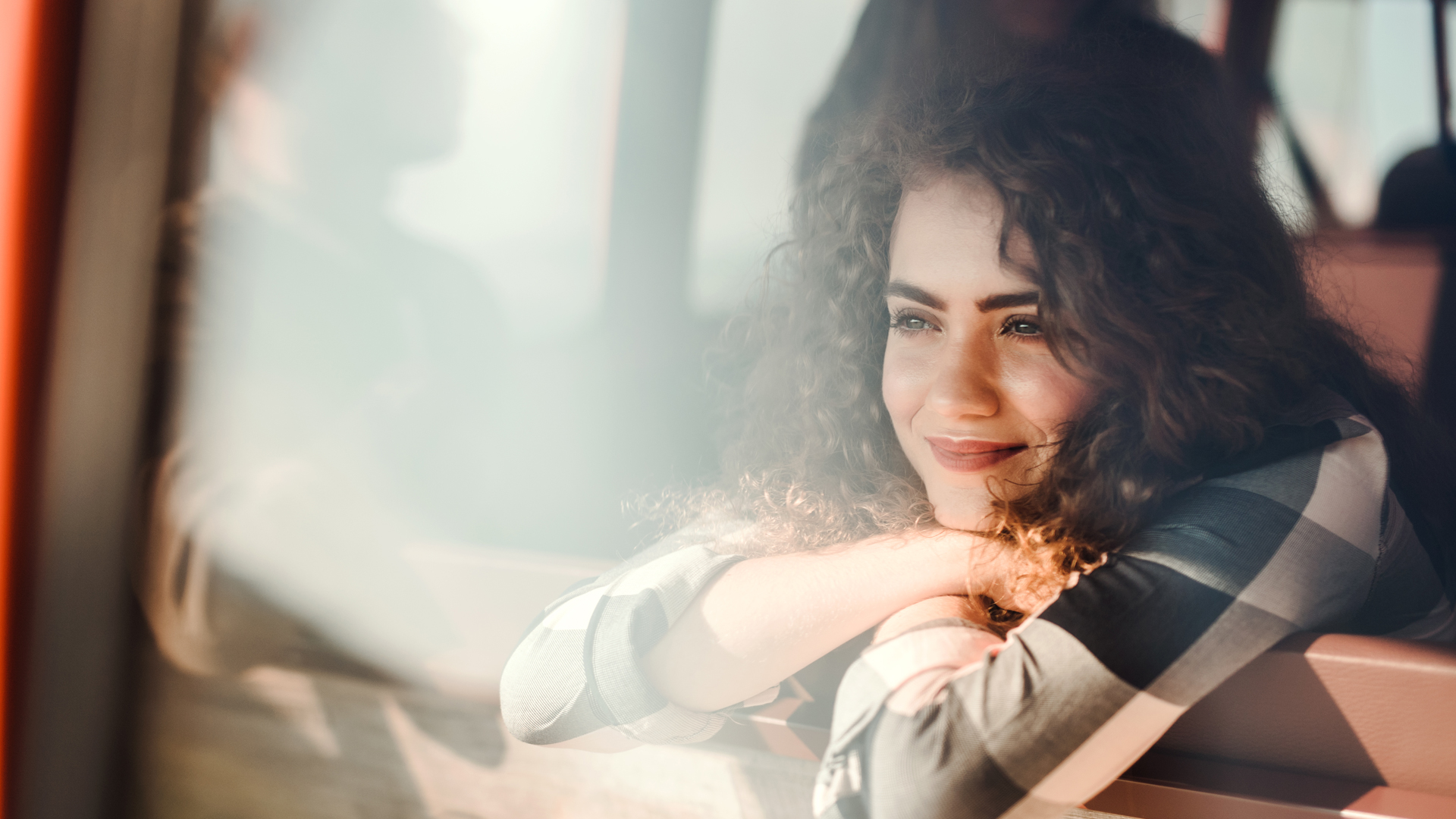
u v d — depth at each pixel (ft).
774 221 3.52
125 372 3.29
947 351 2.01
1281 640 1.77
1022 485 1.97
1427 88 3.34
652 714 1.92
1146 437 1.89
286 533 3.16
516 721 2.06
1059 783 1.63
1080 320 1.88
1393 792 1.73
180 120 3.35
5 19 3.13
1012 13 3.12
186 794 3.14
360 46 3.50
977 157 1.95
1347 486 1.79
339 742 2.98
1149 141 1.97
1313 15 3.33
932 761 1.61
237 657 3.13
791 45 3.49
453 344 3.68
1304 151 3.42
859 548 1.97
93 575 3.23
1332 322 2.50
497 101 3.69
